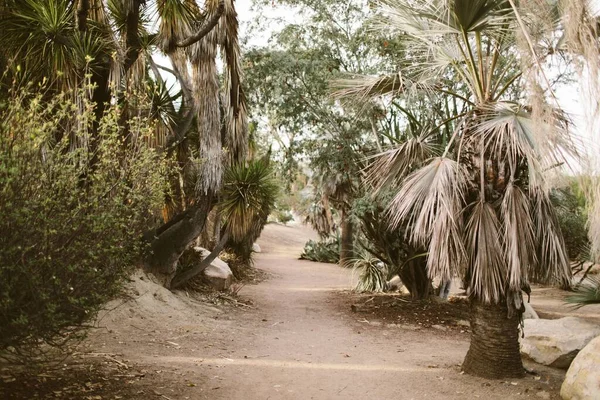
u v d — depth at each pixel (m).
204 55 9.54
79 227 4.07
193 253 11.91
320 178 20.00
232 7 9.67
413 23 6.27
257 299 12.45
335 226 29.20
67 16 7.32
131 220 5.16
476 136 5.99
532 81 4.09
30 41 6.80
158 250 9.94
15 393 4.30
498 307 6.00
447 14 5.91
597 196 4.00
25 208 3.59
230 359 6.51
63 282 3.94
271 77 12.24
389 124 12.45
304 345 7.86
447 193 5.56
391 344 8.34
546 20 4.13
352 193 13.50
